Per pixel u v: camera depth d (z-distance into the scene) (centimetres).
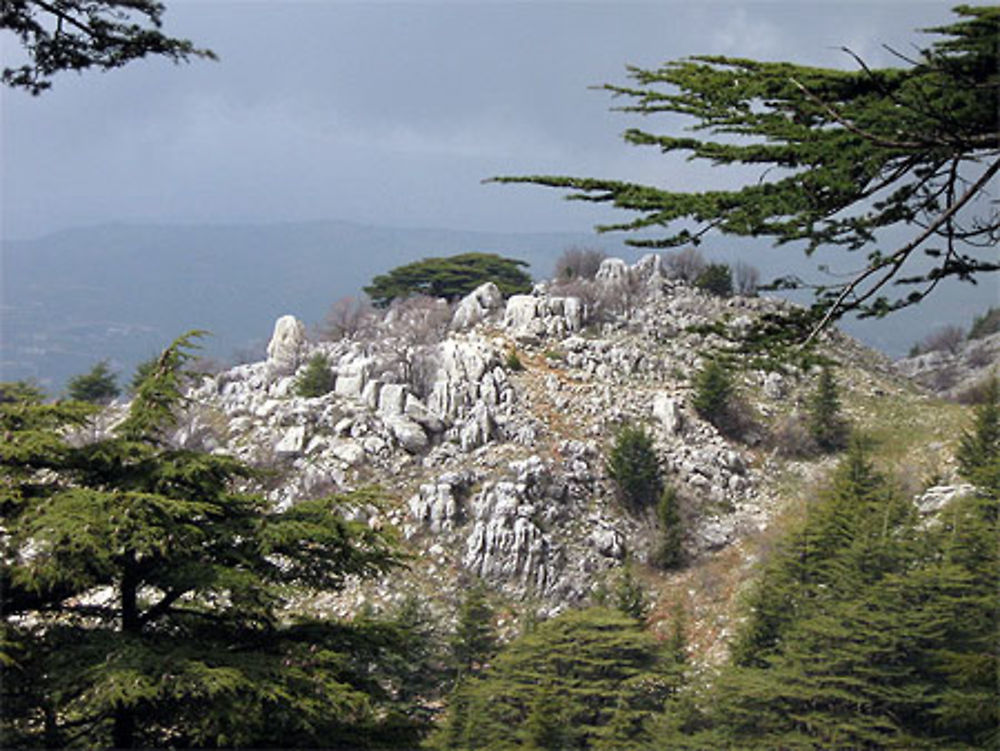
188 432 6781
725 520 5862
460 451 6662
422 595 5056
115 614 1310
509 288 9688
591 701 3312
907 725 2659
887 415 6322
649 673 3400
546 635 3506
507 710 3238
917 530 3475
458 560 5528
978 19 971
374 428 6781
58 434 1292
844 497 3906
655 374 7619
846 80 992
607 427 6919
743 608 3897
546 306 8569
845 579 3161
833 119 956
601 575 5416
